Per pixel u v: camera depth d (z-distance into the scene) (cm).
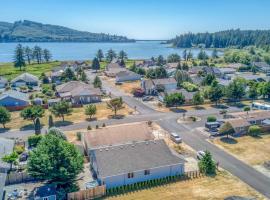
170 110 8862
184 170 5138
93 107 8075
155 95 10781
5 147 5519
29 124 7756
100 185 4528
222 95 9325
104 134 5778
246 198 4259
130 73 13788
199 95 9200
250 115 7638
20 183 4741
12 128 7450
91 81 13538
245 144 6325
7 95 9212
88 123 7731
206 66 15850
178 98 8881
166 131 7100
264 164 5391
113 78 14662
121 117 8200
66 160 4328
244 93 9662
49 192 4222
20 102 9225
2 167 4812
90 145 5512
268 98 10306
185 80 12275
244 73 15500
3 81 12556
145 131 6019
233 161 5519
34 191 4397
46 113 8681
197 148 6112
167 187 4628
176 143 6347
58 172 4206
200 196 4353
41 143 4594
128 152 4881
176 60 19350
